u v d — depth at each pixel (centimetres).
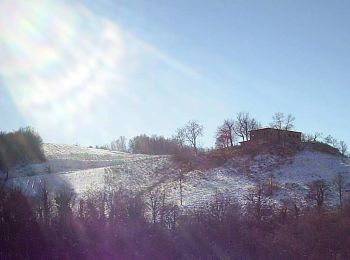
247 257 5712
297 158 11050
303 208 7344
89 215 6538
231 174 10394
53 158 14550
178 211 7175
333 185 9069
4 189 7075
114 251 5738
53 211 6812
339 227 6084
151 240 5966
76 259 5581
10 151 13300
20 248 5503
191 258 5756
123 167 11831
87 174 11400
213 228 6197
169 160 12175
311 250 5644
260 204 7331
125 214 6625
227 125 13512
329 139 12344
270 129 12638
